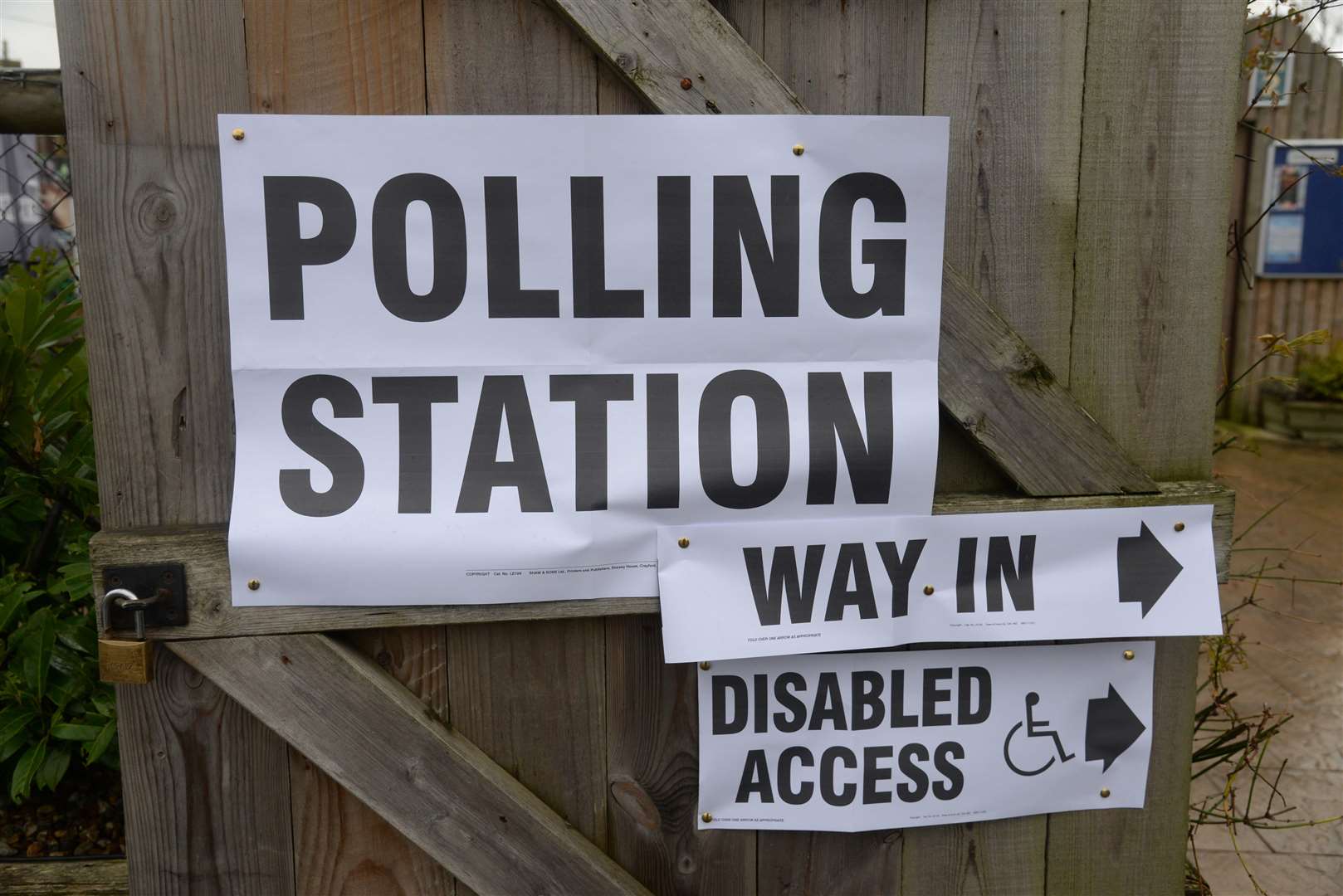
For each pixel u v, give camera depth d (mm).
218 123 1461
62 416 1949
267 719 1532
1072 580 1570
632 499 1520
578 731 1586
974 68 1524
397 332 1493
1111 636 1582
